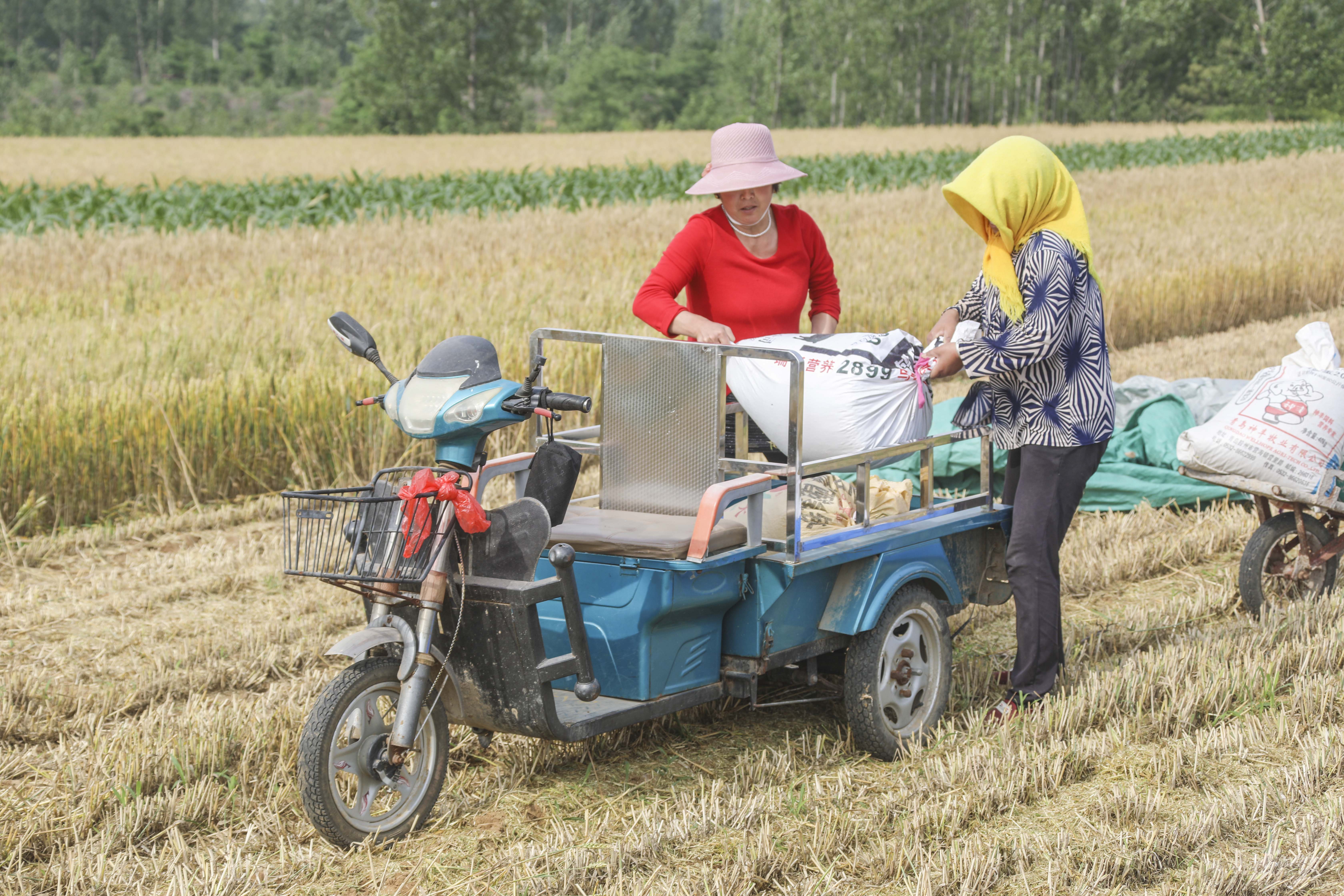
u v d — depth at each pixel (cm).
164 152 5466
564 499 394
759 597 399
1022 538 454
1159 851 346
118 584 641
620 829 376
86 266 1530
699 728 461
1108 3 8856
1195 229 1872
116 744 425
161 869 349
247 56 14100
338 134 9175
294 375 877
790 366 396
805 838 361
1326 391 546
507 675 362
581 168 3331
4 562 684
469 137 6800
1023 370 449
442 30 8719
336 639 558
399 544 351
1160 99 9075
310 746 347
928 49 8894
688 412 411
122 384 828
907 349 449
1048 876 335
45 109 10606
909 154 4803
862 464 419
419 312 1132
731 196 462
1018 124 8600
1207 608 590
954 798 381
